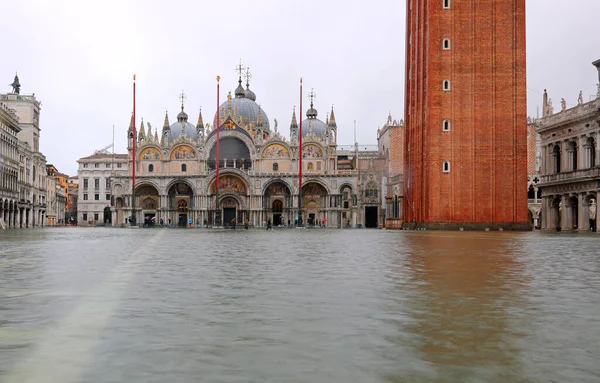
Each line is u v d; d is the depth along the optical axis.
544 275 17.59
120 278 16.69
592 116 71.94
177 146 132.25
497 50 78.81
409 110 90.12
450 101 78.75
